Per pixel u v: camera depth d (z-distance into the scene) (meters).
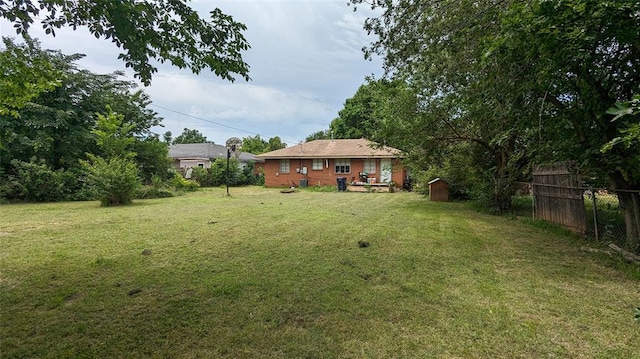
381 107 11.44
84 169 14.31
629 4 2.83
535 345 2.38
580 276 3.87
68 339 2.50
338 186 18.98
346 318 2.81
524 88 4.49
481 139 8.83
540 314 2.87
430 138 9.19
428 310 2.96
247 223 7.50
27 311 2.97
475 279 3.77
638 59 4.05
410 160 11.29
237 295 3.31
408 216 8.59
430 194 12.92
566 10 3.20
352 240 5.75
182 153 32.00
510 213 8.73
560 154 5.37
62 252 4.96
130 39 3.41
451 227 6.98
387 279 3.77
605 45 4.01
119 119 14.01
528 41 3.78
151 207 10.79
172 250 5.08
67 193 13.76
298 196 15.19
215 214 9.02
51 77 4.31
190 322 2.76
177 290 3.45
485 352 2.30
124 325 2.71
